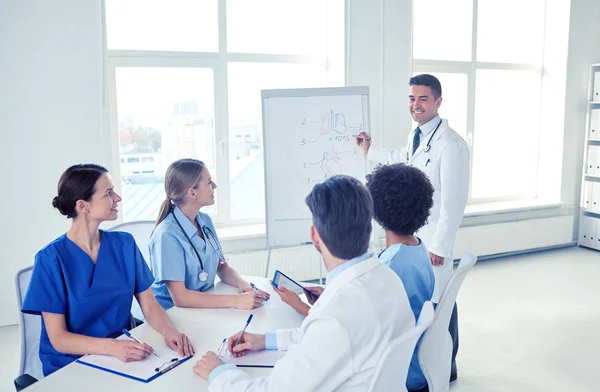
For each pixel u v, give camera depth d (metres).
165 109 4.17
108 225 3.81
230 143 4.42
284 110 2.84
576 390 2.78
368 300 1.21
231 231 4.27
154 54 4.05
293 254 4.25
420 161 2.90
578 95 5.55
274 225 2.85
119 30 3.97
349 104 2.85
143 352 1.60
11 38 3.37
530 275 4.73
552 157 5.65
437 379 1.66
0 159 3.45
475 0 5.14
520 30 5.54
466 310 3.90
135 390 1.41
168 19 4.09
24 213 3.55
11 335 3.48
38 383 1.45
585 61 5.54
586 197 5.54
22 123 3.47
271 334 1.66
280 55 4.45
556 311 3.87
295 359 1.19
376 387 1.19
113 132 4.02
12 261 3.57
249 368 1.53
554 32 5.49
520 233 5.32
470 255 1.79
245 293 2.06
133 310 2.36
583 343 3.34
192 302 2.04
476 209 5.23
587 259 5.23
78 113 3.59
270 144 2.83
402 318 1.29
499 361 3.11
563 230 5.59
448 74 5.20
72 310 1.75
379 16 4.41
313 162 2.85
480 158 5.52
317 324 1.19
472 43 5.20
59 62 3.50
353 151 2.87
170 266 2.08
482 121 5.47
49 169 3.57
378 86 4.50
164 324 1.82
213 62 4.24
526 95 5.68
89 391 1.40
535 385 2.83
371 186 1.70
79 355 1.72
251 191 4.55
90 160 3.66
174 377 1.48
